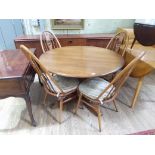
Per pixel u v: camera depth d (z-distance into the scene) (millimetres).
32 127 1761
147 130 1724
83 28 3000
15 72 1456
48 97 2252
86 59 1830
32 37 2754
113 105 2102
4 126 1774
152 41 2441
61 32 3039
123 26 3053
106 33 3098
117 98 2240
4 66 1584
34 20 2820
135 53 2176
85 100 1973
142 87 2510
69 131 1715
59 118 1876
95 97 1585
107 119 1871
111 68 1614
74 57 1884
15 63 1650
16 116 1911
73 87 1734
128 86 2533
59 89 1614
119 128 1749
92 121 1842
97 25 3018
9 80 1392
